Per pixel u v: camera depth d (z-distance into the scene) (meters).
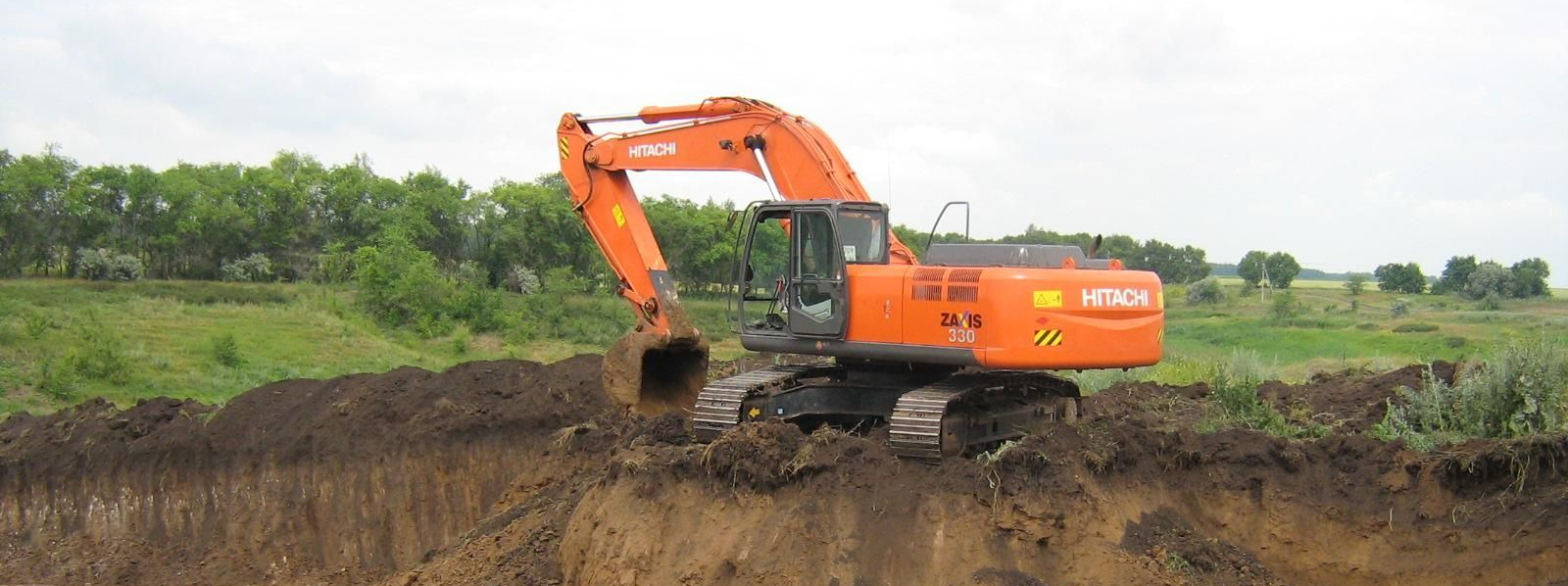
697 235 42.91
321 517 13.13
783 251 11.23
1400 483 8.87
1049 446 9.29
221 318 31.55
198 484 13.23
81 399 20.84
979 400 10.78
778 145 12.43
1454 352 24.89
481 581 10.42
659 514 9.44
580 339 38.66
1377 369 16.92
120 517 12.95
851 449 9.48
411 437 13.61
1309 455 9.40
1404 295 46.47
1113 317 10.16
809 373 11.58
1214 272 55.31
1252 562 8.77
